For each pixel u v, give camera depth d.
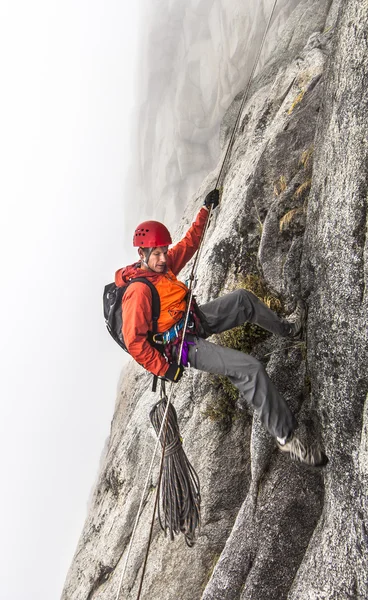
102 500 6.66
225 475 4.65
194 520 3.43
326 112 3.19
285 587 3.64
